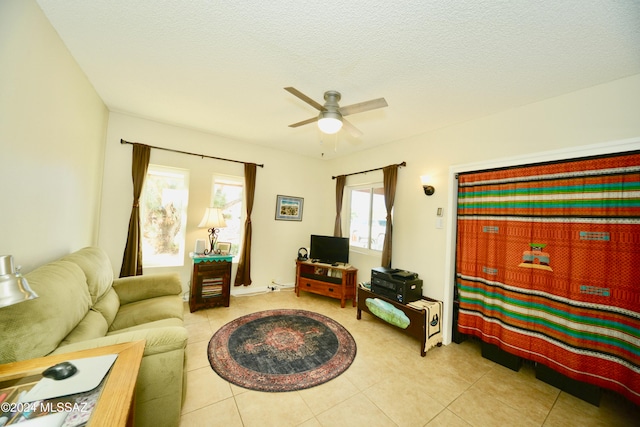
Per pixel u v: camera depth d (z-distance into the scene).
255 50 1.77
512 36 1.50
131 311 2.11
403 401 1.82
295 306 3.60
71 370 0.95
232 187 4.01
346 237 4.20
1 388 0.87
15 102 1.33
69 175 2.03
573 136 2.03
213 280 3.33
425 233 3.07
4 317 1.03
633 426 1.67
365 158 4.11
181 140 3.48
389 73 1.95
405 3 1.30
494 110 2.47
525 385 2.06
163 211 3.49
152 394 1.29
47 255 1.76
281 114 2.88
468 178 2.71
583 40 1.49
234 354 2.29
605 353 1.82
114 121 3.05
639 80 1.76
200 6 1.40
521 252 2.28
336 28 1.51
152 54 1.88
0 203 1.27
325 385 1.95
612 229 1.83
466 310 2.67
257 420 1.58
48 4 1.43
